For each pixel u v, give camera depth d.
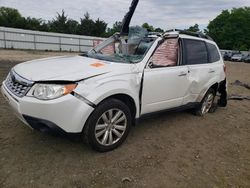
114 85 3.42
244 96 8.52
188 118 5.45
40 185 2.80
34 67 3.56
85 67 3.51
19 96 3.16
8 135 3.88
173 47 4.55
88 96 3.17
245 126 5.35
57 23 59.31
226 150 4.07
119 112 3.59
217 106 6.76
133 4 4.54
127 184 2.94
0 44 34.78
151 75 3.98
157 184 2.99
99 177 3.02
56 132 3.11
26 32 36.81
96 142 3.42
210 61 5.58
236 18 80.31
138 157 3.55
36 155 3.37
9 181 2.83
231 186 3.10
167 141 4.17
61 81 3.08
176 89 4.52
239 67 26.23
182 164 3.49
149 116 4.25
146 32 4.51
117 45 4.66
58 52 36.56
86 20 61.19
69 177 2.97
